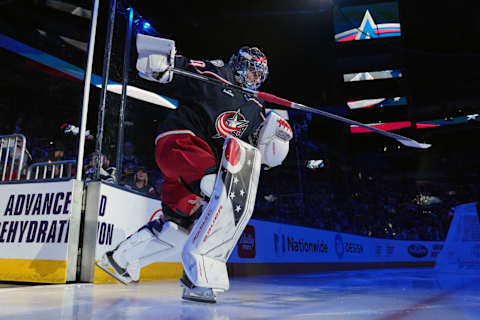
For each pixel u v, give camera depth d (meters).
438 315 1.29
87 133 7.29
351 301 1.74
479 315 1.30
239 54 2.12
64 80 9.82
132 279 2.29
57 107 9.81
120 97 3.94
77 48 8.96
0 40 8.86
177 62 1.97
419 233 15.57
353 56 15.80
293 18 11.90
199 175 1.83
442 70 16.92
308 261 7.24
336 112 15.68
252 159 1.83
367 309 1.45
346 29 14.76
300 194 11.48
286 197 12.20
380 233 14.36
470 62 16.44
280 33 12.36
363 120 17.44
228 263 4.95
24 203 3.07
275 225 6.36
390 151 20.17
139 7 9.62
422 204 18.39
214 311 1.39
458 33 15.57
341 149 16.64
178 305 1.55
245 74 2.09
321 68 13.75
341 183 15.34
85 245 2.90
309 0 11.50
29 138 9.14
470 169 20.80
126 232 3.19
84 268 2.86
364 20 14.75
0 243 3.05
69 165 3.64
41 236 2.93
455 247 5.89
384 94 16.38
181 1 10.30
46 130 9.69
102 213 2.96
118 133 3.83
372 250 10.67
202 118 2.01
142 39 1.84
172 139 1.94
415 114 18.31
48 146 9.02
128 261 2.21
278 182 12.60
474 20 14.90
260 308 1.48
